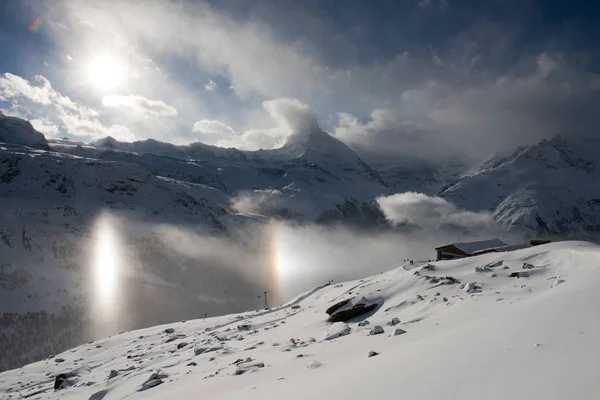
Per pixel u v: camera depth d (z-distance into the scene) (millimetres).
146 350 40156
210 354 25969
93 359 43469
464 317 19469
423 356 11828
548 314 13000
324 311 36344
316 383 11914
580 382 6836
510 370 8430
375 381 10195
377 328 21094
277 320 41562
